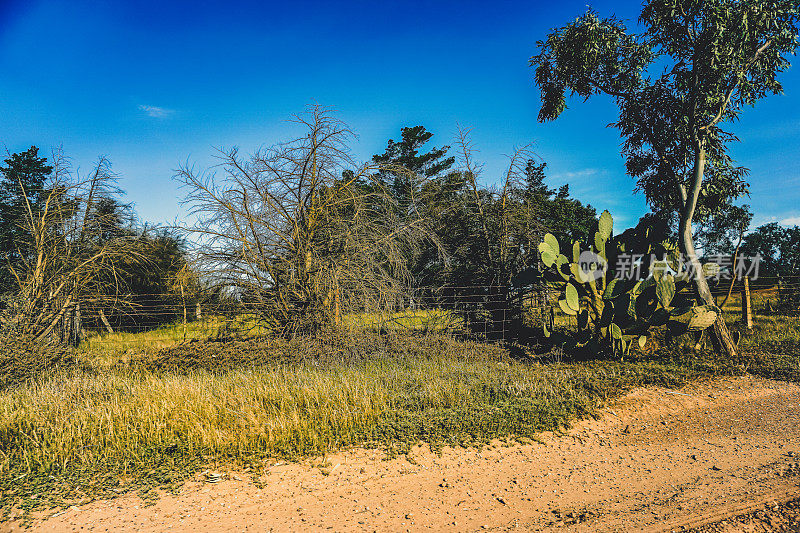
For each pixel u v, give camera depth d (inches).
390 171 503.8
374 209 499.2
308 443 200.8
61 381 290.4
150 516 149.6
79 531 140.9
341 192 479.5
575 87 475.8
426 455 198.2
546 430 230.2
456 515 154.6
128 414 221.8
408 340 410.9
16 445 195.9
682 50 420.2
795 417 253.6
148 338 508.1
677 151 434.9
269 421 215.6
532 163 531.8
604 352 384.2
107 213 536.1
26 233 500.4
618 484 178.7
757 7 379.9
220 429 211.2
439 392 265.3
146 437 200.7
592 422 243.9
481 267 529.7
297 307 448.1
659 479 182.9
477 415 233.9
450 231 543.8
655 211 495.5
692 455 206.7
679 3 391.2
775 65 412.8
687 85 414.6
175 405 231.9
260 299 441.4
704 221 486.0
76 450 190.1
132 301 530.0
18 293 438.6
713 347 400.5
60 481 169.0
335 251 464.4
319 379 279.1
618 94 459.2
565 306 370.6
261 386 265.4
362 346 386.3
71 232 492.4
